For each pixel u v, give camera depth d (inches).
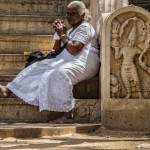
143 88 258.4
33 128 211.8
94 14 317.1
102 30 257.1
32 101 257.3
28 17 357.1
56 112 262.4
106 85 253.1
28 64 278.2
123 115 252.2
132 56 257.0
